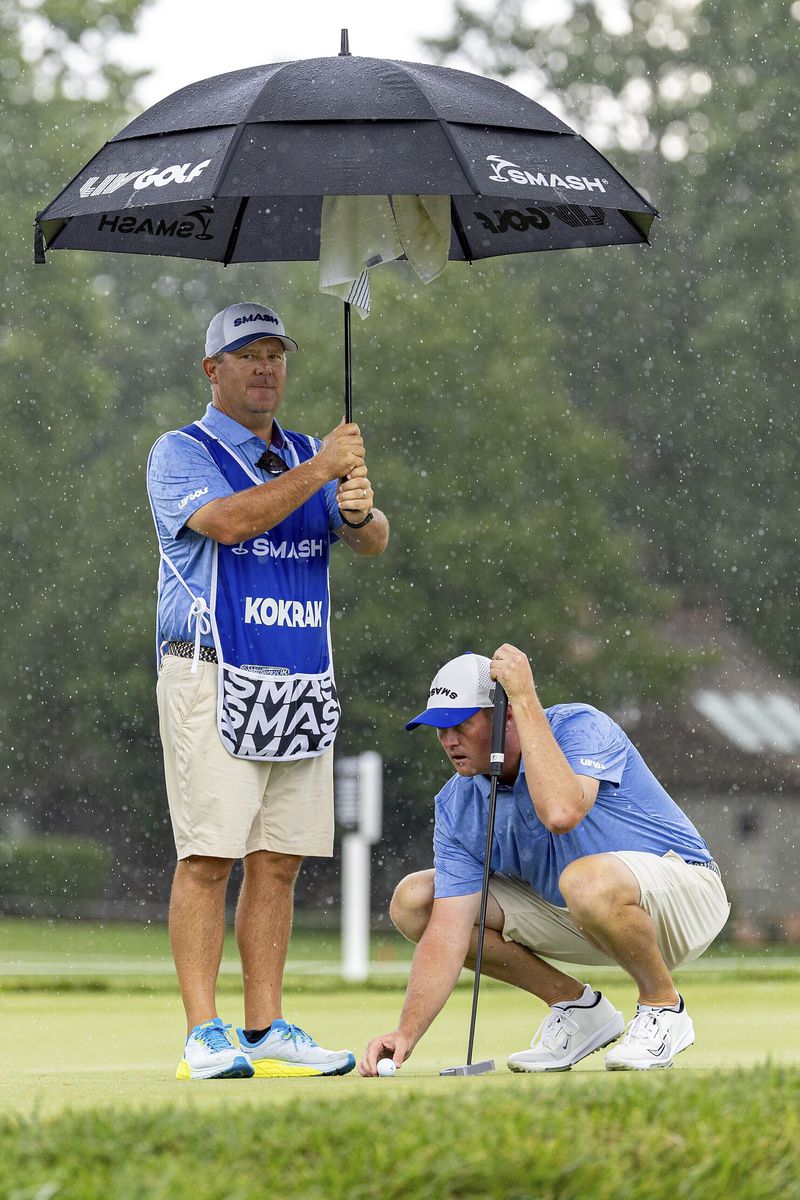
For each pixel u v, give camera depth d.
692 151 116.19
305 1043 17.05
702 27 119.56
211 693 16.61
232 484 16.98
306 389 97.50
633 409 109.94
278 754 16.77
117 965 61.44
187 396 108.88
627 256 111.31
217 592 16.64
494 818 15.75
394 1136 9.55
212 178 15.23
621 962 15.77
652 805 16.34
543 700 97.94
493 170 15.61
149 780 106.44
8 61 104.94
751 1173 9.26
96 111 108.00
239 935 17.38
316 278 99.38
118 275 113.88
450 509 97.94
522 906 16.58
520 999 40.66
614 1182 8.95
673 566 109.62
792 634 108.25
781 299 108.31
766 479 107.69
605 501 102.62
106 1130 9.81
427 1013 15.98
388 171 15.33
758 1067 12.17
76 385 101.12
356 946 53.28
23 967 59.22
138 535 101.50
